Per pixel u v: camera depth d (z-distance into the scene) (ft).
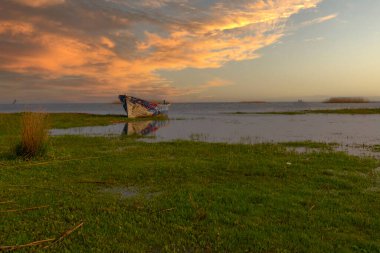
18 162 43.37
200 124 125.49
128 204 27.30
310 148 61.11
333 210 25.95
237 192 30.37
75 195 29.60
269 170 39.73
